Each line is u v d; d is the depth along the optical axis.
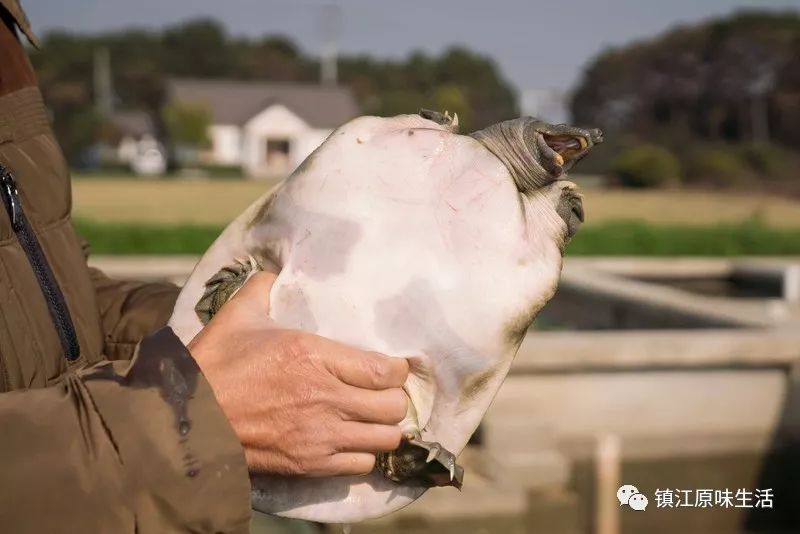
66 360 1.14
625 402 4.98
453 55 82.31
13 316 1.06
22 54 1.35
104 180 43.97
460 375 1.10
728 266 9.80
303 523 4.23
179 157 59.59
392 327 1.08
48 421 0.84
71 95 68.62
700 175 43.84
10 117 1.28
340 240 1.11
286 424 0.95
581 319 7.95
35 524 0.82
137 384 0.88
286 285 1.10
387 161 1.14
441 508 4.43
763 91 57.16
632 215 24.69
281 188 1.18
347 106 64.06
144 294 1.50
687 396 5.04
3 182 1.14
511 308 1.09
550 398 4.90
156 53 78.38
